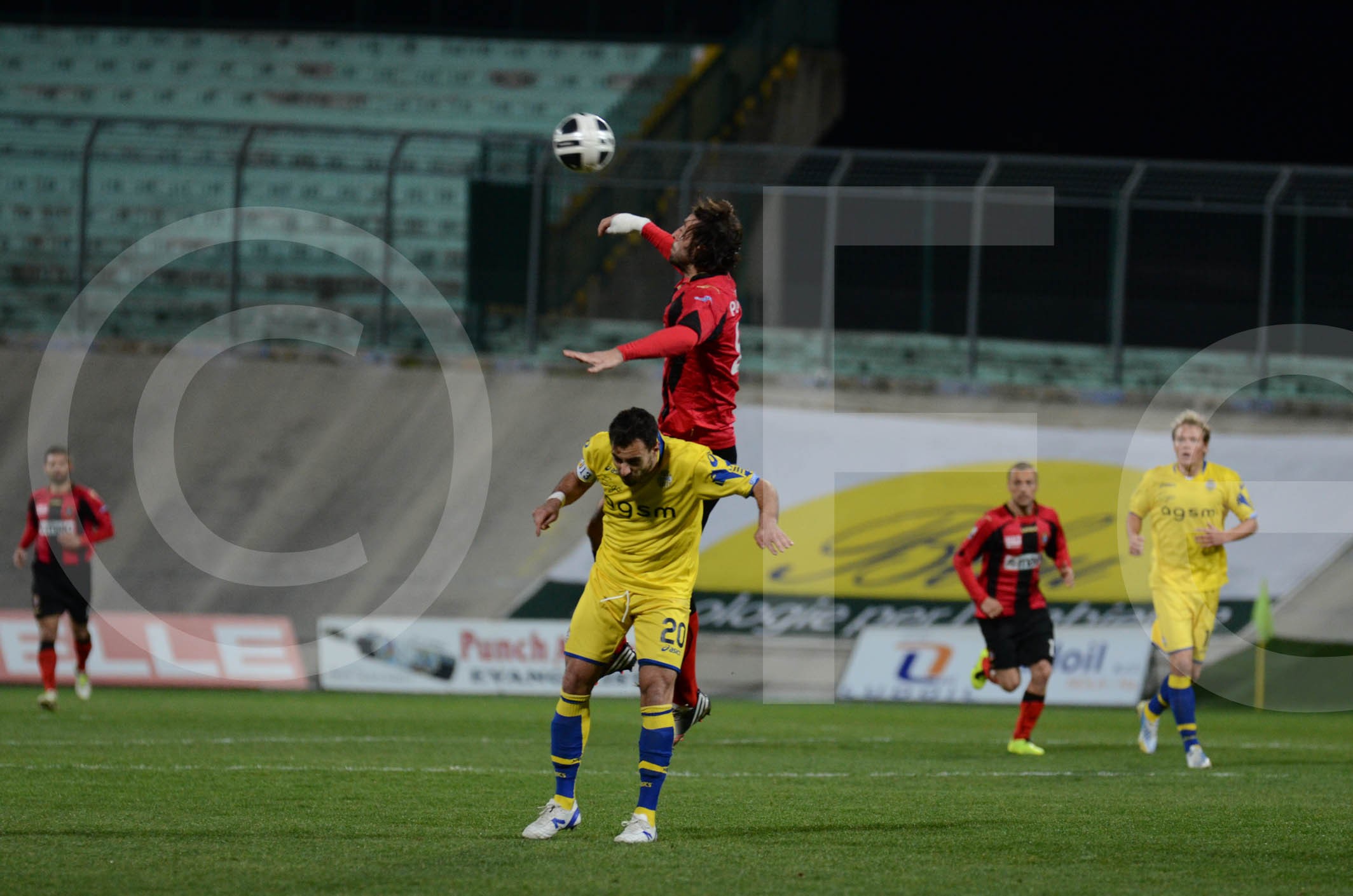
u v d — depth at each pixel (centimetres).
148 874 1877
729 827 2380
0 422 6072
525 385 6288
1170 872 1991
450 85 9388
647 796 2175
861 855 2100
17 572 5803
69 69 9306
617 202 7444
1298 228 6862
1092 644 5712
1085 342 7075
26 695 5075
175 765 3162
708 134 8850
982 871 1980
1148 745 3909
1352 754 4003
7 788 2744
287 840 2170
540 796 2764
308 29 9425
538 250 6600
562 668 5716
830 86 8975
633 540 2158
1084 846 2216
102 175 8244
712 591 5791
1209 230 7069
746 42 8919
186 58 9381
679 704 2444
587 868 1934
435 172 6619
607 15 9650
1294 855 2145
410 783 2922
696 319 2066
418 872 1888
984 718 5184
